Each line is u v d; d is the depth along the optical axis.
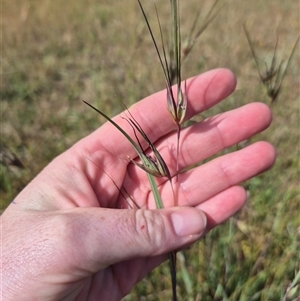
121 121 0.17
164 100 0.16
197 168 0.17
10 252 0.12
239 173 0.17
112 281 0.16
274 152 0.17
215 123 0.17
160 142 0.17
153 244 0.12
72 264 0.12
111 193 0.17
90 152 0.16
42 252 0.12
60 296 0.13
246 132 0.17
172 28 0.12
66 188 0.15
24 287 0.12
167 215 0.13
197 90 0.16
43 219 0.13
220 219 0.17
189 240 0.13
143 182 0.17
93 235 0.12
